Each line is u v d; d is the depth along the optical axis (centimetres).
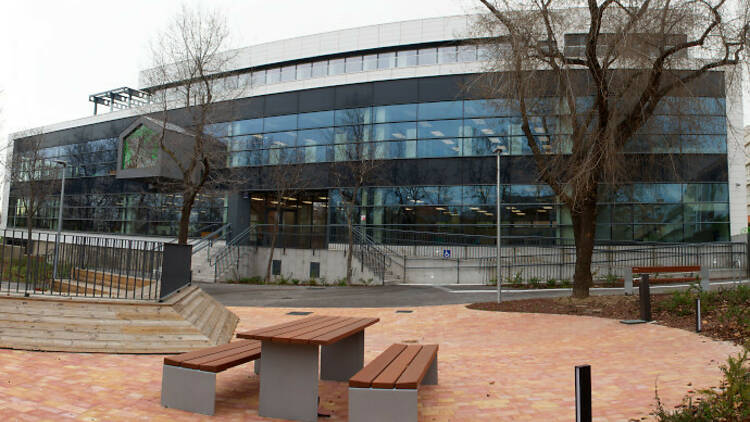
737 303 1010
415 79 2505
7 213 4231
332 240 2525
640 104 1241
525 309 1278
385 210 2467
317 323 552
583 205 1345
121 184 3366
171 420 428
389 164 2488
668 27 1155
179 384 463
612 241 2198
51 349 678
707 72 1265
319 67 2953
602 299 1298
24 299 743
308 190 2705
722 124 1644
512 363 712
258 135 2784
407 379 398
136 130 3036
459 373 649
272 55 2995
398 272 2322
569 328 1002
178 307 819
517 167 2325
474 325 1092
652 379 576
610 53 1201
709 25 1159
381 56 2852
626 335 886
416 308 1388
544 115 1447
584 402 319
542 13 1279
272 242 2527
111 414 437
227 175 2798
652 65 1182
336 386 571
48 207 3841
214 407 451
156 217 3158
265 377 452
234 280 2455
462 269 2247
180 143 2722
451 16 2706
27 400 464
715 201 2175
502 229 2311
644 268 1372
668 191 2197
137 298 854
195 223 2964
